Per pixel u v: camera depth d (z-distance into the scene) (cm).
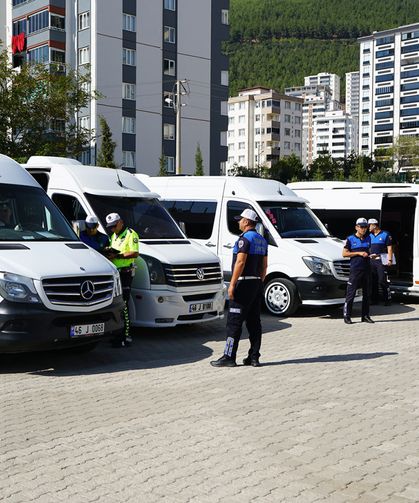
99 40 5369
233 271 842
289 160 9894
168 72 5853
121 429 603
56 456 535
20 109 3259
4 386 755
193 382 779
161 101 5800
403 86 16275
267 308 1320
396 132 16425
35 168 1159
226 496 460
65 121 3547
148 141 5725
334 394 729
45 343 780
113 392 732
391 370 847
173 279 1030
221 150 6300
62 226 930
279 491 469
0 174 925
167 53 5834
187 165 6031
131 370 840
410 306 1518
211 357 923
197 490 470
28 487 473
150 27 5709
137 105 5641
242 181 1369
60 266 810
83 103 3600
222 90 6262
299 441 576
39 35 5472
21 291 770
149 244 1068
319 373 827
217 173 6275
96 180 1128
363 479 493
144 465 517
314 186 1711
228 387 757
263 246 853
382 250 1501
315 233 1372
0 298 766
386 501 454
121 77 5516
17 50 5622
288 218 1357
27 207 912
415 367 865
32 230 892
